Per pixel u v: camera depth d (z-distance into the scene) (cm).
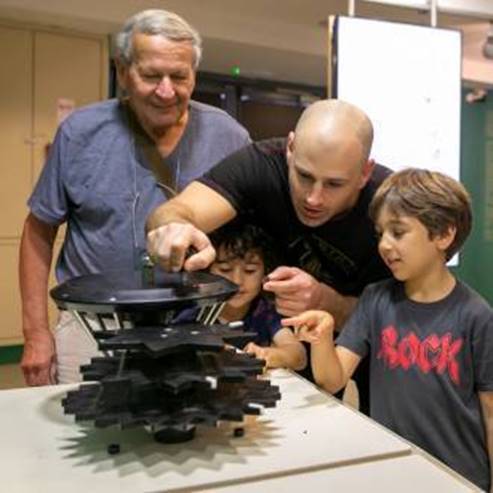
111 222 158
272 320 127
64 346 155
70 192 159
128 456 71
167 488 63
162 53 147
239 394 75
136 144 159
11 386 350
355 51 198
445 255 118
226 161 135
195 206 124
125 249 158
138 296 72
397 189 115
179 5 385
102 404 71
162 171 160
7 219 385
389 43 202
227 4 383
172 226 89
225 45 423
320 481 66
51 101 388
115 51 162
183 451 73
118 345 68
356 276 137
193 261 84
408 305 119
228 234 133
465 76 412
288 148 122
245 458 71
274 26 422
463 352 113
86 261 160
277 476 67
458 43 212
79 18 367
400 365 117
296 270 120
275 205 131
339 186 108
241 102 536
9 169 382
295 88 556
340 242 132
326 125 105
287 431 79
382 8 358
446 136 213
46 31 382
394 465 71
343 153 105
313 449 74
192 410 71
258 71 511
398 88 204
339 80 197
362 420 84
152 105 151
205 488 64
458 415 113
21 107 381
